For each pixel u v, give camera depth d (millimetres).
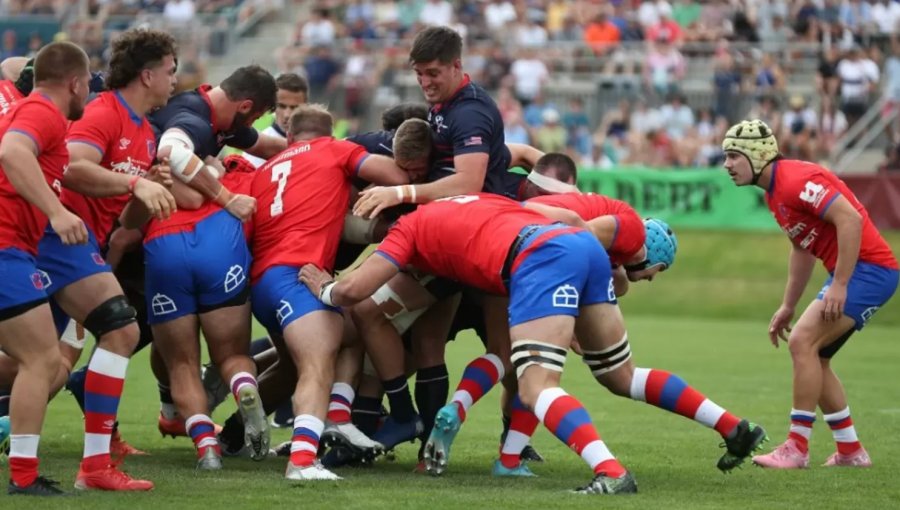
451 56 26781
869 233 28594
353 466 27094
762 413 37000
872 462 28641
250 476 24781
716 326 69312
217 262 25781
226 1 104938
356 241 28078
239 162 28828
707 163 86125
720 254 81562
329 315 25391
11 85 27750
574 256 23625
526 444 26219
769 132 28828
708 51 90625
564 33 97312
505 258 23938
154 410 36406
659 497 22891
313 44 96062
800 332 28062
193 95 27422
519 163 31453
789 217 28672
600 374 24938
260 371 31062
